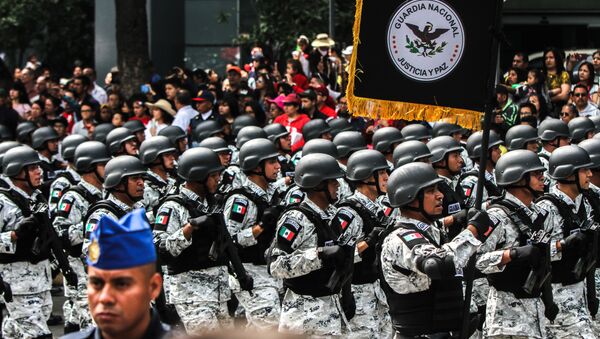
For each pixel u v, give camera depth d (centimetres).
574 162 1769
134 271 750
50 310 1930
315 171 1622
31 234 1856
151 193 2130
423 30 1510
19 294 1870
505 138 2508
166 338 771
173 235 1692
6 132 3145
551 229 1656
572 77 3238
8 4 5247
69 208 1994
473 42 1506
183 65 4828
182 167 1800
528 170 1659
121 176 1825
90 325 1959
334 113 3189
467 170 2494
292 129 2919
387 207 1881
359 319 1728
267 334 610
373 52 1513
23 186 2016
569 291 1667
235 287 1816
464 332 1375
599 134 2131
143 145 2170
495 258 1519
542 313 1588
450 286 1363
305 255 1510
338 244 1557
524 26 3375
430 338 1361
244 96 3300
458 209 1986
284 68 4300
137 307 753
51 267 1992
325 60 3566
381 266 1388
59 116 3534
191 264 1734
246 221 1808
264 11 4306
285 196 1986
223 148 2216
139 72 3853
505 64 3400
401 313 1371
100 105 3541
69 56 5578
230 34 4950
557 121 2495
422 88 1516
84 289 1959
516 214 1606
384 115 1522
